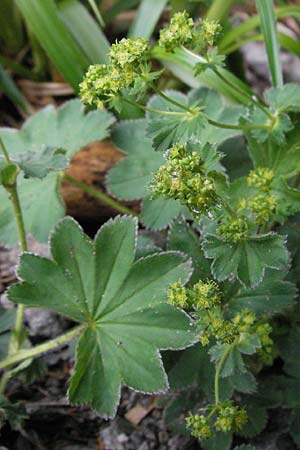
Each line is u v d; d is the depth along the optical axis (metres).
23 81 0.40
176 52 0.32
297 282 0.26
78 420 0.28
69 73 0.33
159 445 0.27
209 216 0.23
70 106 0.32
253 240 0.23
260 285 0.25
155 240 0.31
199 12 0.39
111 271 0.25
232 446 0.27
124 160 0.30
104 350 0.25
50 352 0.30
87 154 0.33
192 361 0.26
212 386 0.25
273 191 0.25
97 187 0.33
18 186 0.30
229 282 0.25
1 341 0.28
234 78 0.31
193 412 0.27
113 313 0.25
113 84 0.23
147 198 0.29
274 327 0.26
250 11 0.43
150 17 0.34
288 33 0.43
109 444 0.27
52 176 0.30
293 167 0.26
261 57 0.43
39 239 0.29
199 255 0.26
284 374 0.27
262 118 0.26
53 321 0.31
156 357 0.24
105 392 0.25
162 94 0.24
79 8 0.34
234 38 0.35
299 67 0.43
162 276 0.25
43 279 0.25
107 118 0.31
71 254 0.25
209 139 0.29
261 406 0.26
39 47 0.39
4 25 0.40
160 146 0.24
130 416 0.28
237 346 0.23
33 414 0.28
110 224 0.25
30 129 0.32
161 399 0.28
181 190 0.21
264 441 0.27
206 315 0.23
